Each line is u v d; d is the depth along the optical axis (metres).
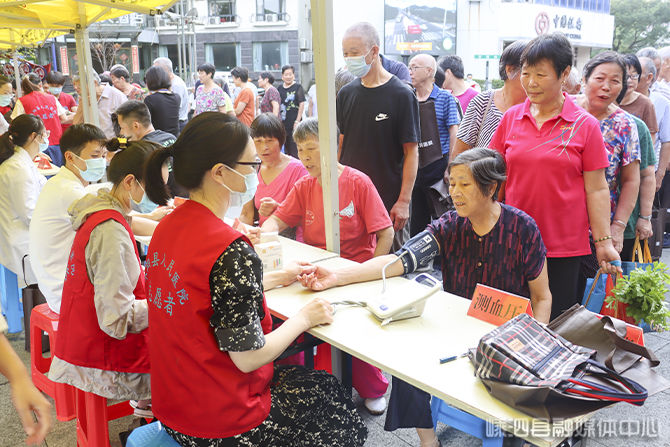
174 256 1.45
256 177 1.57
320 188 2.71
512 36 22.64
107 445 2.16
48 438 2.53
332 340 1.67
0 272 3.93
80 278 2.02
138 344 2.11
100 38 16.91
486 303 1.81
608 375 1.31
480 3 21.59
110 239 1.96
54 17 4.19
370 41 3.17
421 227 4.37
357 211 2.69
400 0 20.20
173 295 1.44
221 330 1.41
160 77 4.99
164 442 1.59
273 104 8.23
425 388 1.42
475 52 21.97
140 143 2.09
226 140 1.47
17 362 1.14
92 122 4.57
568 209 2.27
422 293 1.83
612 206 2.79
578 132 2.23
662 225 3.35
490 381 1.35
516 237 1.93
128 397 2.11
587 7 26.45
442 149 4.26
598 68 2.68
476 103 3.17
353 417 1.77
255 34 19.41
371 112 3.34
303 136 2.57
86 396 2.15
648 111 3.87
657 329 2.15
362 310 1.90
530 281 1.97
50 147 7.10
